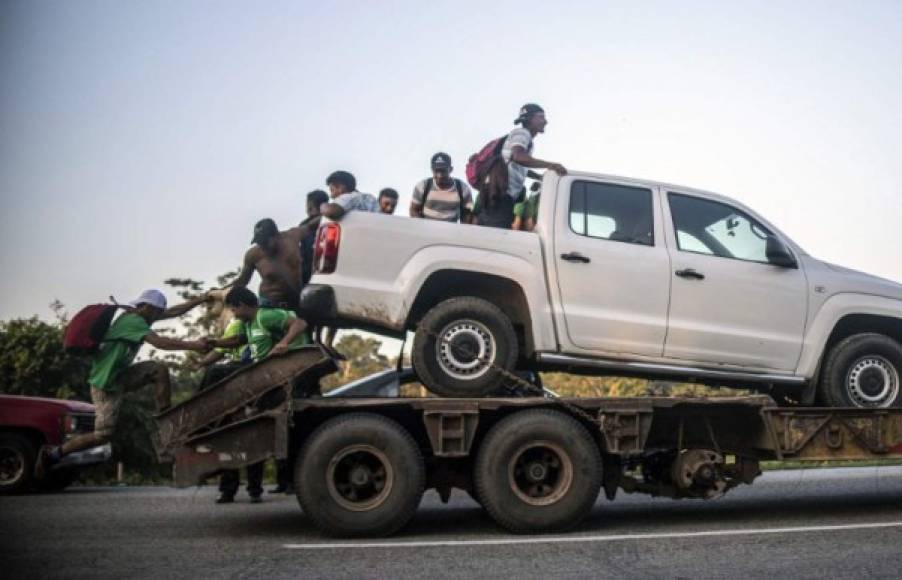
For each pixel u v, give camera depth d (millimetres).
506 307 7270
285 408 6445
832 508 8008
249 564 5477
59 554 5844
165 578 5102
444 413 6566
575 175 7438
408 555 5738
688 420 7254
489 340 6906
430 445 6742
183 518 7699
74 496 10258
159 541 6348
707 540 6203
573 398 6801
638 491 7121
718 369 7340
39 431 11188
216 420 6492
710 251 7555
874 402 7559
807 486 10203
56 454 7809
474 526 7121
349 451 6391
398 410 6648
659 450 7398
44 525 7262
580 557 5645
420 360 6805
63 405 11422
